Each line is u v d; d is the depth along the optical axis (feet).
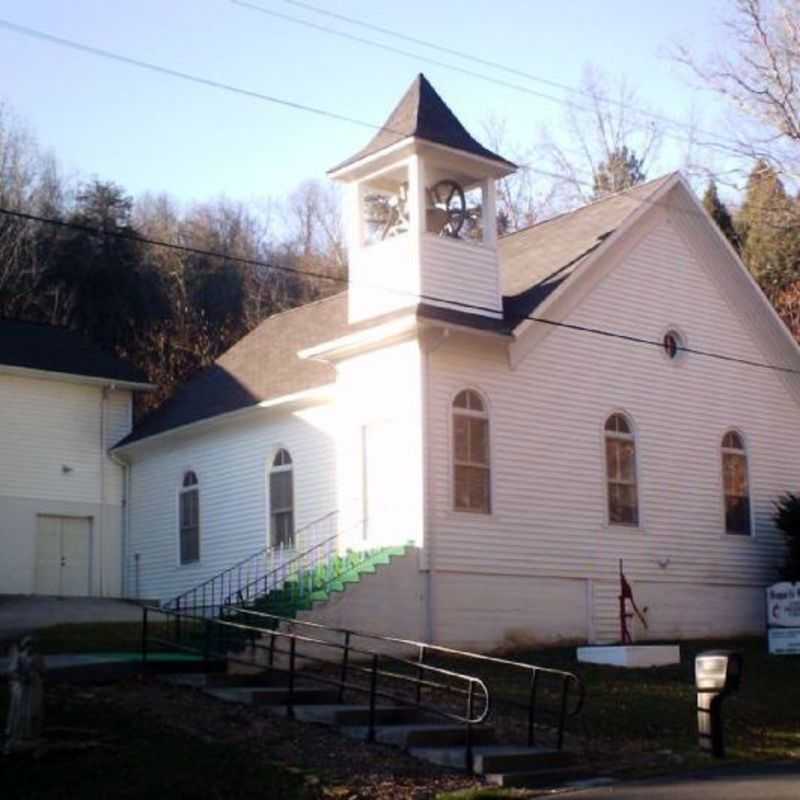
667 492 93.50
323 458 91.86
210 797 41.83
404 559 77.25
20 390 113.50
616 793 44.29
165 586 108.99
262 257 231.50
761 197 154.30
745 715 63.93
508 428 84.02
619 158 190.80
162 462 111.96
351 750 50.08
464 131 85.25
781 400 103.71
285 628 72.54
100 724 49.78
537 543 84.28
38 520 112.68
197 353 183.62
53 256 177.37
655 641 90.12
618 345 91.71
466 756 48.39
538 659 78.28
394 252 83.82
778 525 97.14
